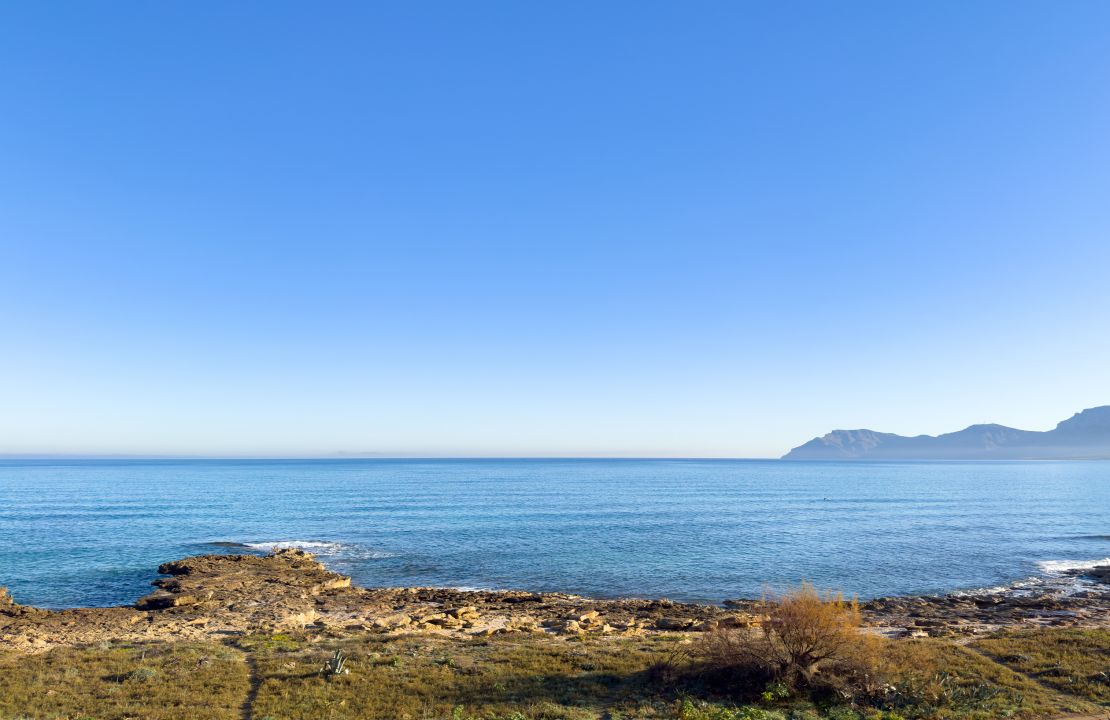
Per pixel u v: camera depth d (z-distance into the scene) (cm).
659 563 6719
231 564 5928
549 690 2448
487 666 2759
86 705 2222
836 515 11656
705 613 4425
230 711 2209
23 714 2106
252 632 3575
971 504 14238
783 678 2411
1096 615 4288
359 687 2470
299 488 18112
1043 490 19438
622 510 12144
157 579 5412
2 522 9419
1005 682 2442
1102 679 2455
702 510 12338
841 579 6047
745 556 7150
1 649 3075
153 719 2091
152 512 11106
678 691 2402
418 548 7575
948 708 2186
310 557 6700
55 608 4669
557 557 7031
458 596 5059
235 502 13288
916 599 4978
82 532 8475
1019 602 4831
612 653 3003
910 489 19938
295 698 2336
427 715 2183
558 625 3950
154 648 3050
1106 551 7675
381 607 4528
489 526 9550
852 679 2428
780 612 2577
